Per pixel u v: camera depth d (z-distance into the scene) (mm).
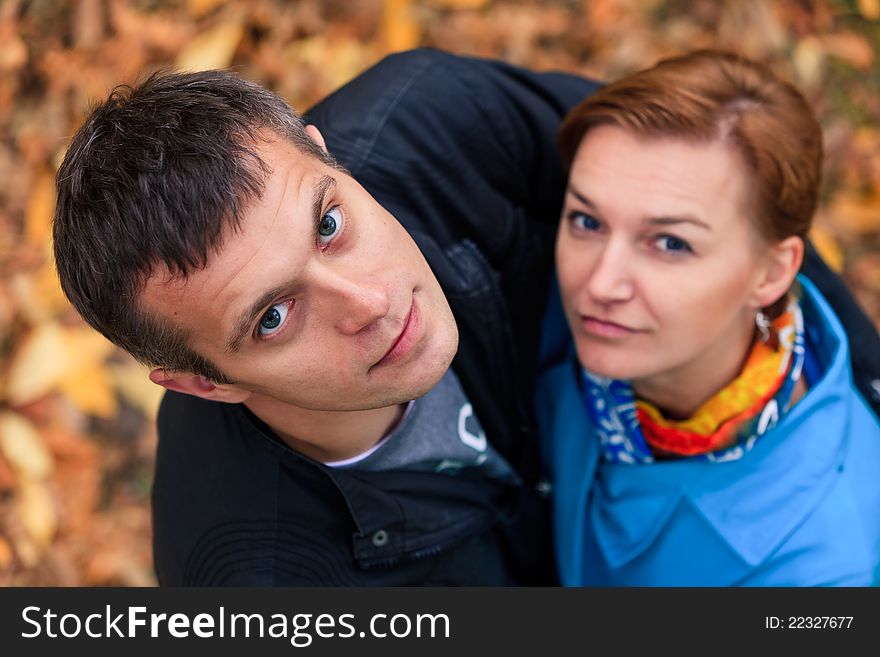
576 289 1226
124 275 878
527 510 1420
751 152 1130
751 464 1284
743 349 1272
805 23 2504
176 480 1198
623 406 1319
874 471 1356
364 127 1188
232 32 2309
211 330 885
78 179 889
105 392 2096
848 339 1474
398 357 944
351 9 2391
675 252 1157
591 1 2486
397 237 960
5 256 2186
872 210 2330
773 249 1217
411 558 1234
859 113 2424
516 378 1334
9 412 2084
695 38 2461
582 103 1237
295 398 970
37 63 2344
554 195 1398
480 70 1320
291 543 1161
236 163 843
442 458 1192
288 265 852
